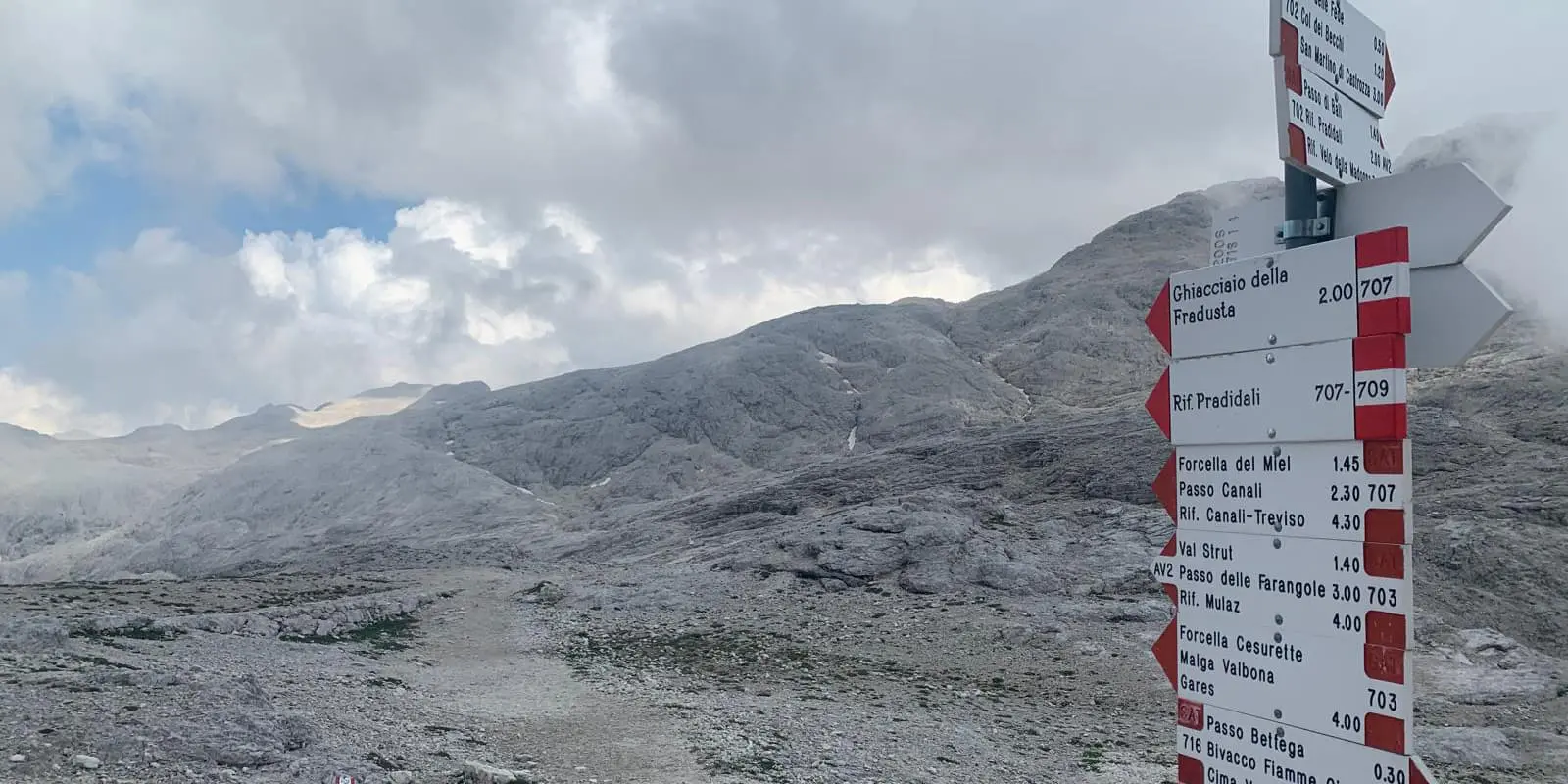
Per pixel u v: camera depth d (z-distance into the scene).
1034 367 137.75
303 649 35.56
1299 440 5.97
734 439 136.62
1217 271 6.59
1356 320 5.64
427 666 35.56
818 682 35.00
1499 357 78.25
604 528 99.19
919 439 101.75
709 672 36.41
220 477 153.50
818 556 55.78
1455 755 26.14
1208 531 6.65
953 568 51.28
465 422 163.88
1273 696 6.12
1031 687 35.09
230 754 16.38
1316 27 6.32
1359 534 5.62
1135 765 24.67
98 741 16.03
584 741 22.33
